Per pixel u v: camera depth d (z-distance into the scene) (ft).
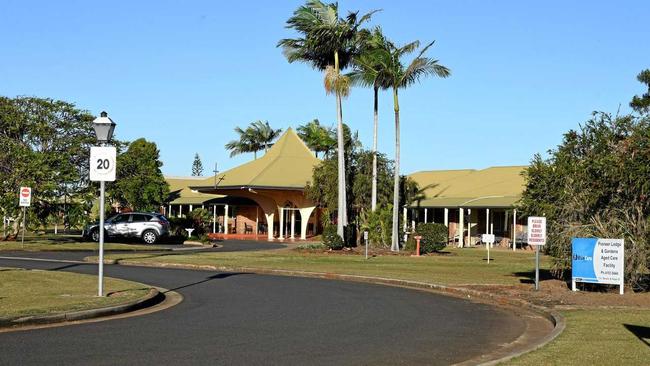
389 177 147.74
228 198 203.72
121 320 40.88
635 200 55.31
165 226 127.24
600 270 55.36
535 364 27.94
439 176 198.18
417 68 119.55
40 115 121.08
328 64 127.03
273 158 183.32
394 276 72.59
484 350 33.71
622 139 57.67
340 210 122.42
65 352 30.63
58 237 138.21
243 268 81.76
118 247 108.88
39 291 49.60
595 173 56.54
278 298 54.08
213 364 28.84
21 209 113.29
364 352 32.48
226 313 44.93
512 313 47.98
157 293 51.13
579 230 57.47
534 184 61.11
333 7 121.29
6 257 87.30
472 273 77.77
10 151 115.65
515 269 84.48
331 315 44.96
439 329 40.11
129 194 183.01
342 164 122.31
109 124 48.37
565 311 46.19
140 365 28.27
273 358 30.45
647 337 34.86
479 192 166.91
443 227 123.95
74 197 121.49
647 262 55.62
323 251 117.19
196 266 82.38
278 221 191.21
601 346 32.09
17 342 32.86
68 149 122.21
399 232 130.52
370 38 122.42
